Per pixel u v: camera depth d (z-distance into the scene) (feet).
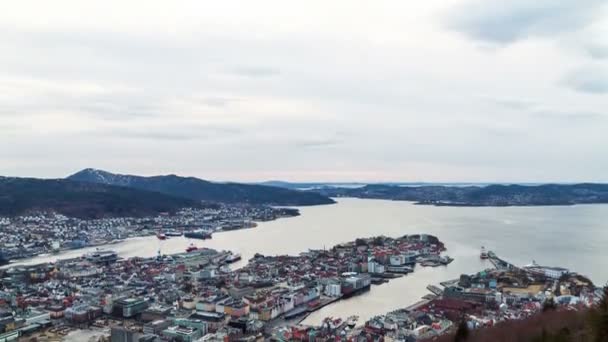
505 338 478.59
